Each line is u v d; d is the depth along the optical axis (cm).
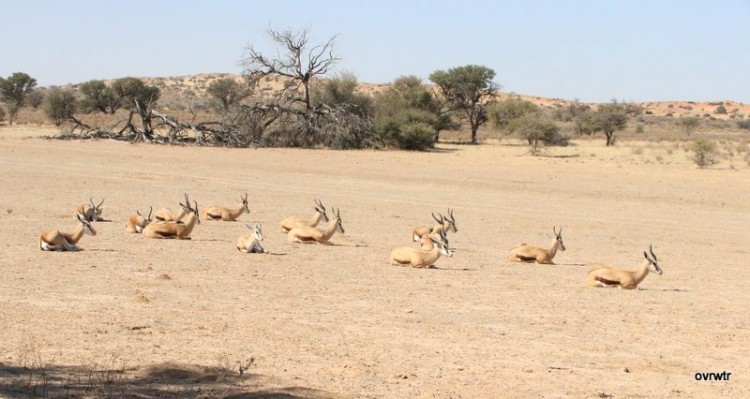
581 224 3338
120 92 13062
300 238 2517
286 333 1423
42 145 6681
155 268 2003
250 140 7425
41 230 2566
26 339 1309
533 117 8025
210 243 2464
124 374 1120
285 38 7888
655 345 1431
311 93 8819
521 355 1335
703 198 4309
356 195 4103
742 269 2383
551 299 1814
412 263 2161
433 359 1289
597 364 1298
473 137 9312
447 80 9150
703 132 12488
